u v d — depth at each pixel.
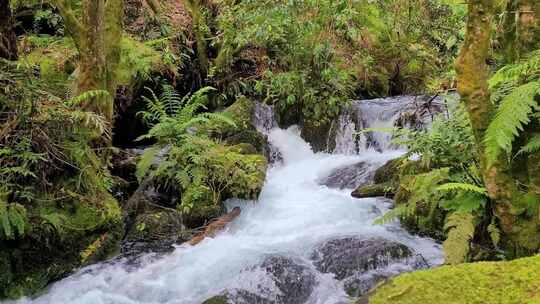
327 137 7.52
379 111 7.45
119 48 5.20
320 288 3.60
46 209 3.92
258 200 5.31
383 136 7.14
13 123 3.73
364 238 4.10
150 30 8.27
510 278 1.49
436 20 9.23
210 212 4.84
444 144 3.86
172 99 6.06
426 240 4.00
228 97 8.59
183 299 3.58
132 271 3.98
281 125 7.75
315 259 3.95
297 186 6.03
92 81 4.75
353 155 7.31
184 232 4.62
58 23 7.36
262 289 3.62
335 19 7.44
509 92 2.89
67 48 6.65
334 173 6.41
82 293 3.68
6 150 3.69
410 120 6.77
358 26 8.76
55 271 3.79
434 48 9.80
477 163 3.53
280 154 7.30
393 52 9.91
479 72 2.45
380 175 5.38
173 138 5.58
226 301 3.44
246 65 8.66
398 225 4.32
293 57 7.81
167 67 7.41
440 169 3.68
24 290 3.61
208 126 6.46
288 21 7.18
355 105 7.79
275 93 7.89
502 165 2.54
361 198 5.20
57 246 3.84
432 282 1.56
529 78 2.84
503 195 2.59
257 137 6.88
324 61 7.67
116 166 5.46
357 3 8.02
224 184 5.17
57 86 5.11
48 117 3.88
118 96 6.55
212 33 9.06
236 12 8.21
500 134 2.30
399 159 4.90
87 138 4.53
